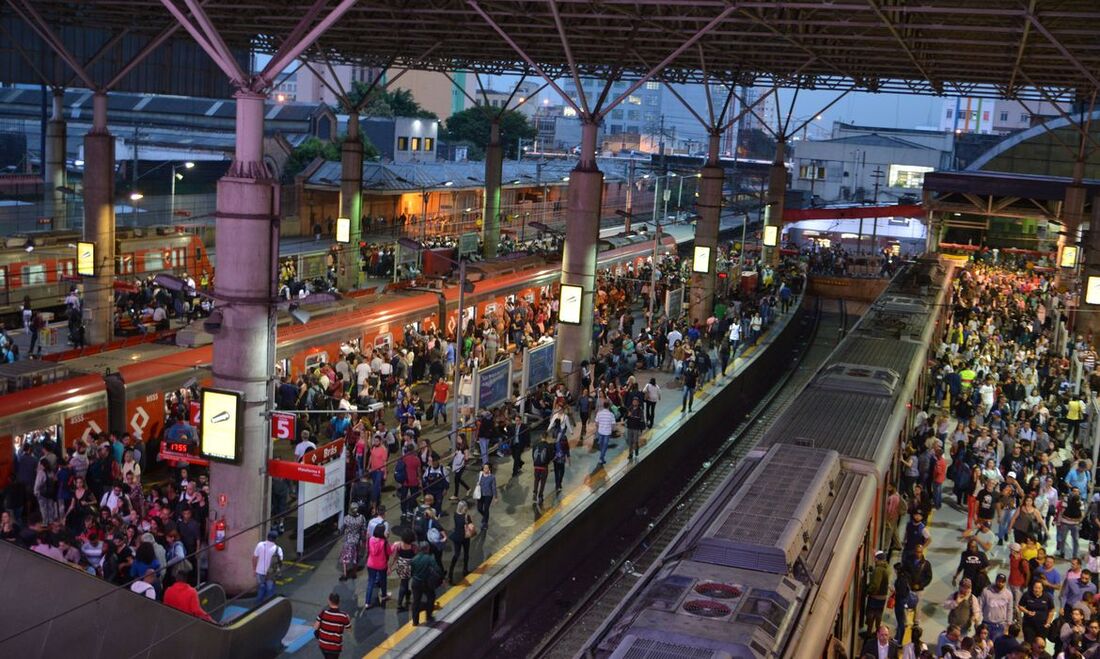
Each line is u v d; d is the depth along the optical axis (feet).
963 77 169.37
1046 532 82.84
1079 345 138.41
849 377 88.33
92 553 66.44
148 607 55.57
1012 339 156.97
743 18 121.60
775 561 49.62
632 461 104.01
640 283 197.77
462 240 193.77
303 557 78.69
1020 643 61.11
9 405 84.99
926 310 131.23
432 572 67.92
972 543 71.61
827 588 50.80
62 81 185.16
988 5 101.96
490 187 215.51
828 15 119.03
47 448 82.89
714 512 56.70
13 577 54.70
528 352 112.88
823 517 58.39
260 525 70.49
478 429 96.58
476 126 420.77
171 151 296.92
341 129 323.16
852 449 69.82
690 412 123.65
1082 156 183.52
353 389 113.60
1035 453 96.02
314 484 77.51
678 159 381.40
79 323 136.87
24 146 289.53
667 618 44.32
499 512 88.99
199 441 72.08
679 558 51.16
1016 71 145.38
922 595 77.05
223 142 303.68
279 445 105.19
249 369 72.08
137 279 153.38
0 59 175.32
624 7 118.83
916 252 325.01
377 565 70.13
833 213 262.67
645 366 144.15
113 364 98.53
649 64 162.20
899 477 89.30
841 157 378.94
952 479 95.71
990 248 253.03
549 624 78.84
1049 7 102.78
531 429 105.09
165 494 77.20
